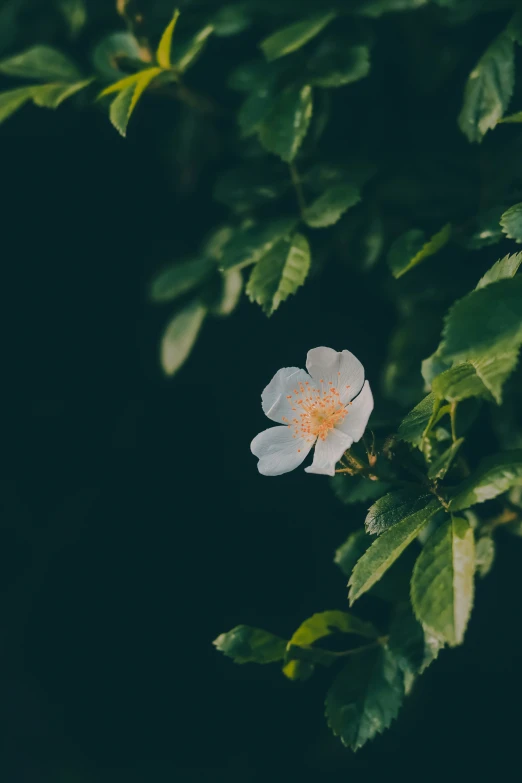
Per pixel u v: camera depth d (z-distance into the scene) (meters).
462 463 0.70
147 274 1.03
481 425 0.81
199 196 0.94
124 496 1.14
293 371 0.69
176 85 0.82
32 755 1.21
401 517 0.66
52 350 1.12
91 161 0.97
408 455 0.67
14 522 1.19
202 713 1.16
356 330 0.89
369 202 0.80
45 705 1.22
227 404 1.04
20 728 1.22
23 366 1.13
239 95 0.84
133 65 0.77
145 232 1.00
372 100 0.82
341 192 0.75
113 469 1.14
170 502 1.12
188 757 1.15
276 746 1.12
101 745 1.19
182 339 0.80
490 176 0.78
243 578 1.10
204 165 0.90
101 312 1.08
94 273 1.06
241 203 0.79
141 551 1.15
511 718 0.96
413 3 0.75
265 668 1.13
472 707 0.97
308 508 1.05
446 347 0.61
